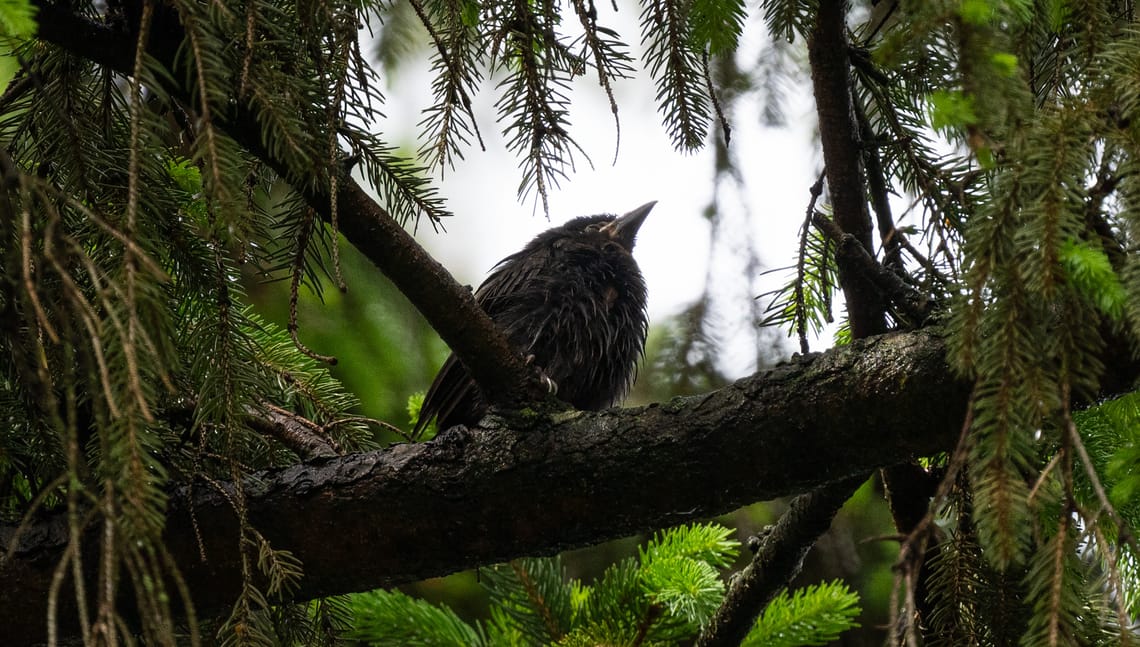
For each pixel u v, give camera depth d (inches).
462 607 324.8
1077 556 139.1
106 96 185.8
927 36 124.6
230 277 183.9
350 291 330.0
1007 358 124.0
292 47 160.1
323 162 161.0
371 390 325.7
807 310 228.7
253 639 161.8
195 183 211.5
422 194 187.5
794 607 224.2
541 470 192.2
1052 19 143.0
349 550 197.9
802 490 185.5
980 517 121.6
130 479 120.3
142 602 116.3
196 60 138.7
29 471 193.5
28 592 189.6
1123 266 124.3
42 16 171.5
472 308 205.5
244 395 176.9
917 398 168.1
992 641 173.0
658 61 180.4
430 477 196.2
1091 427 171.9
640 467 187.3
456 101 176.6
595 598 217.5
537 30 169.3
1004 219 127.0
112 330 131.6
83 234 165.3
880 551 331.3
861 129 218.1
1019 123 126.9
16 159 184.1
